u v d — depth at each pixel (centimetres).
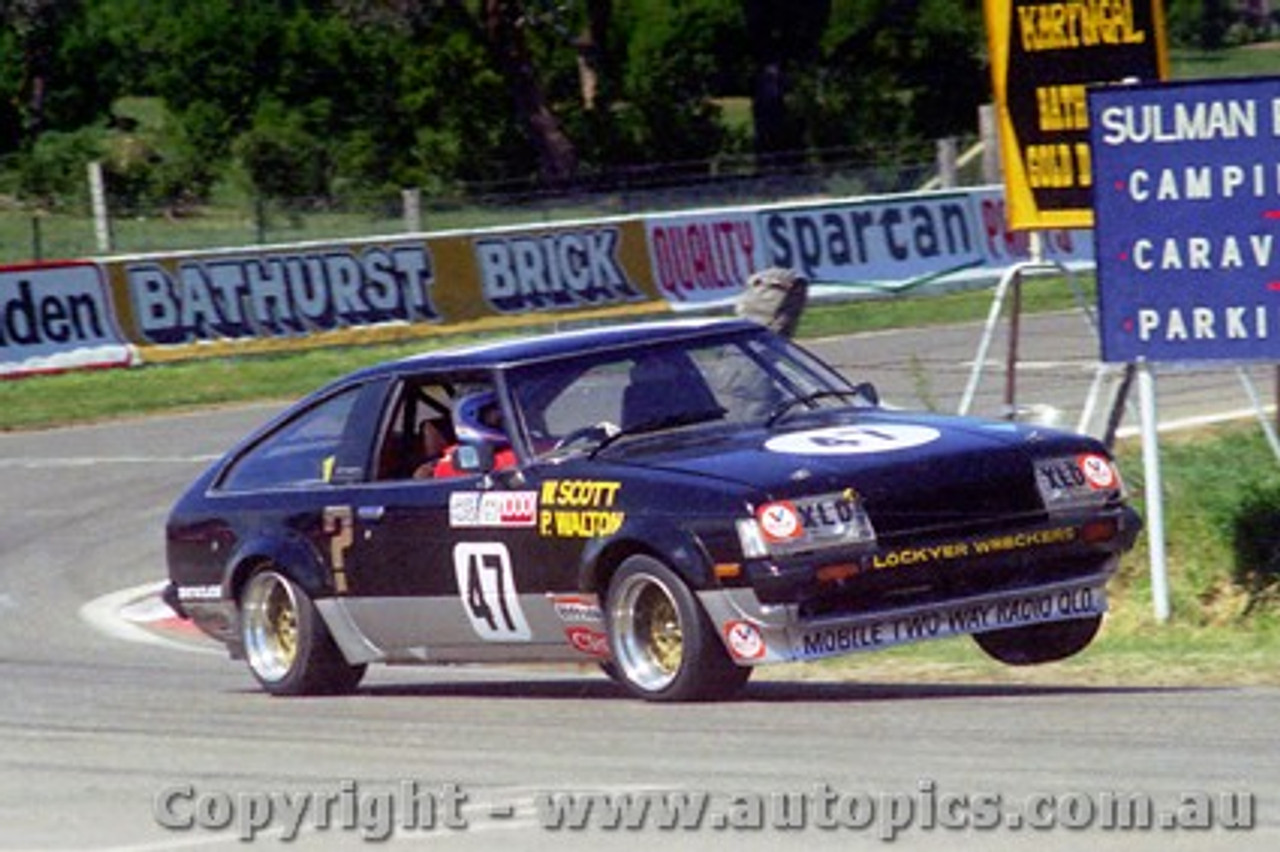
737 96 19300
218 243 10938
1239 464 4238
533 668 3653
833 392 3041
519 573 2891
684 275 9162
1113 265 3478
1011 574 2770
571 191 11181
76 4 17438
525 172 15250
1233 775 2164
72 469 6372
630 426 2917
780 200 11231
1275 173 3375
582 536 2798
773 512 2627
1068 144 4000
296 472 3225
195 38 16038
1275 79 3362
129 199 13800
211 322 8394
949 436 2836
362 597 3095
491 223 10881
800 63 16712
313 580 3142
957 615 2753
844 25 17088
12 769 2612
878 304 9356
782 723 2586
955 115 16925
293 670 3183
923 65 17038
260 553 3200
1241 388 6028
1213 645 3294
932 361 7238
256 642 3266
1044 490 2789
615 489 2775
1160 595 3562
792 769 2302
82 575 4894
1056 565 2809
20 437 7112
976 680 3048
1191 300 3438
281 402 7575
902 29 17038
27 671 3706
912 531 2686
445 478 3005
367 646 3128
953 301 9381
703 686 2725
